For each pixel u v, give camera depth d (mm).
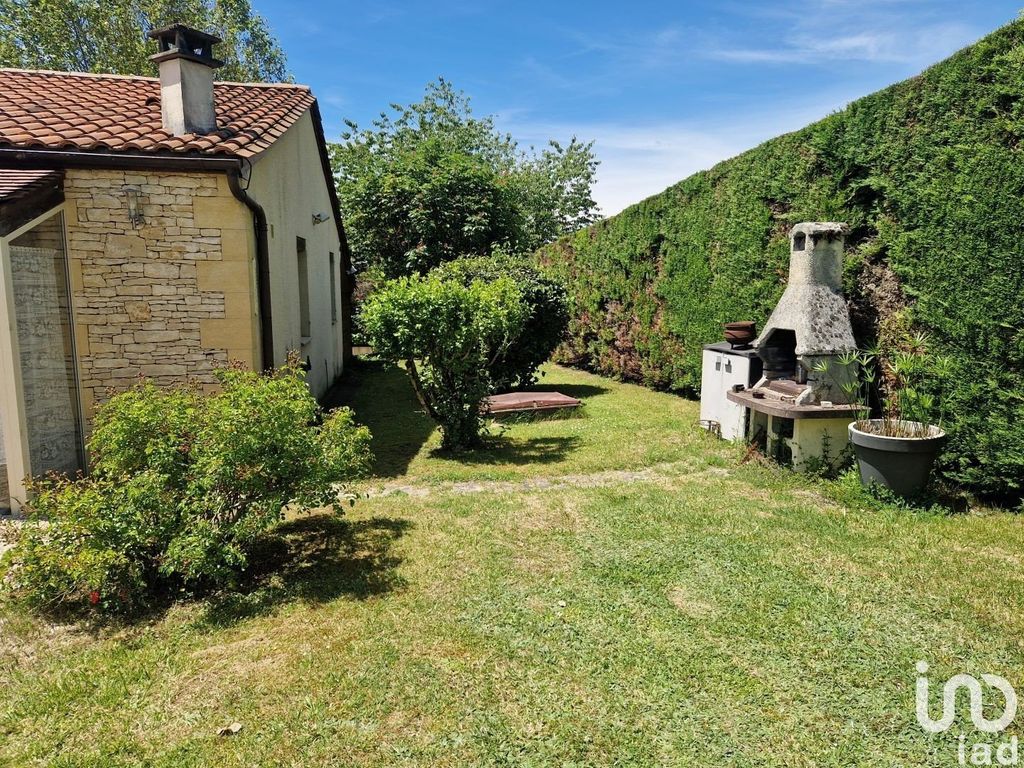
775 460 6297
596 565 4117
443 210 16578
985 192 4840
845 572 3930
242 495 4000
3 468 5684
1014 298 4707
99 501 3641
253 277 7070
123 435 3846
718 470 6395
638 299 11945
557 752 2484
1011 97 4672
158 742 2596
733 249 8727
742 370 7188
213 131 7230
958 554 4176
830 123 6395
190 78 6961
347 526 4961
